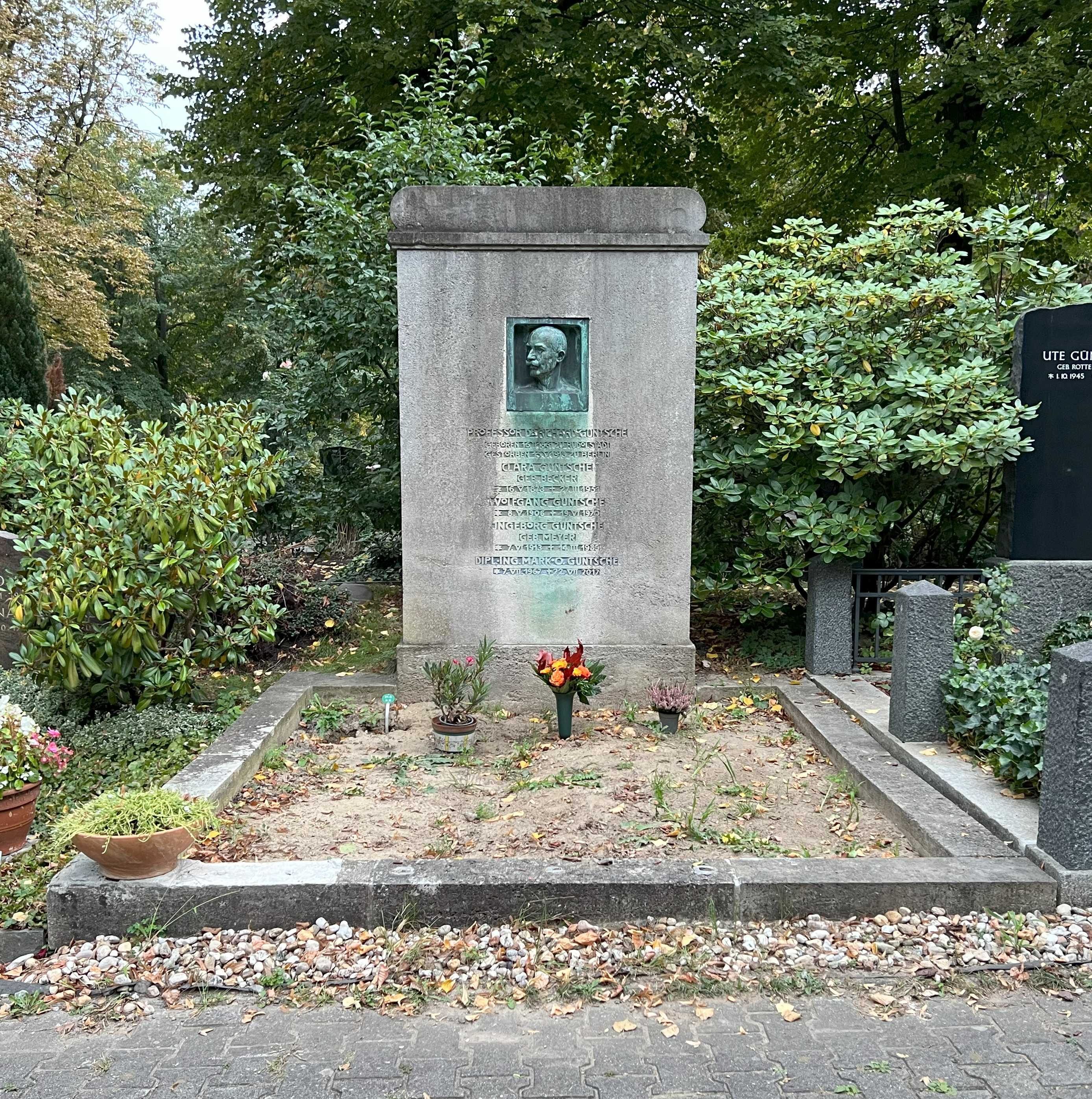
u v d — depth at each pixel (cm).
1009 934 353
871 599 779
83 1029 311
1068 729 370
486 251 629
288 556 1032
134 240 2916
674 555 657
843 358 738
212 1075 287
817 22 1554
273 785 509
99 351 2286
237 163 1538
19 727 439
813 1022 311
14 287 1311
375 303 838
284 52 1439
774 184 1952
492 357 637
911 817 434
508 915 366
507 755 561
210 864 382
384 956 345
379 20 1376
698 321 771
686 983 329
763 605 769
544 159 1143
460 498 648
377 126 1297
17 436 638
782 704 662
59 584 539
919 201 796
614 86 1445
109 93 2198
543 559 654
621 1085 281
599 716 641
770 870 376
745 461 718
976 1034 304
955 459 643
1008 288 796
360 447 1104
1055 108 1416
